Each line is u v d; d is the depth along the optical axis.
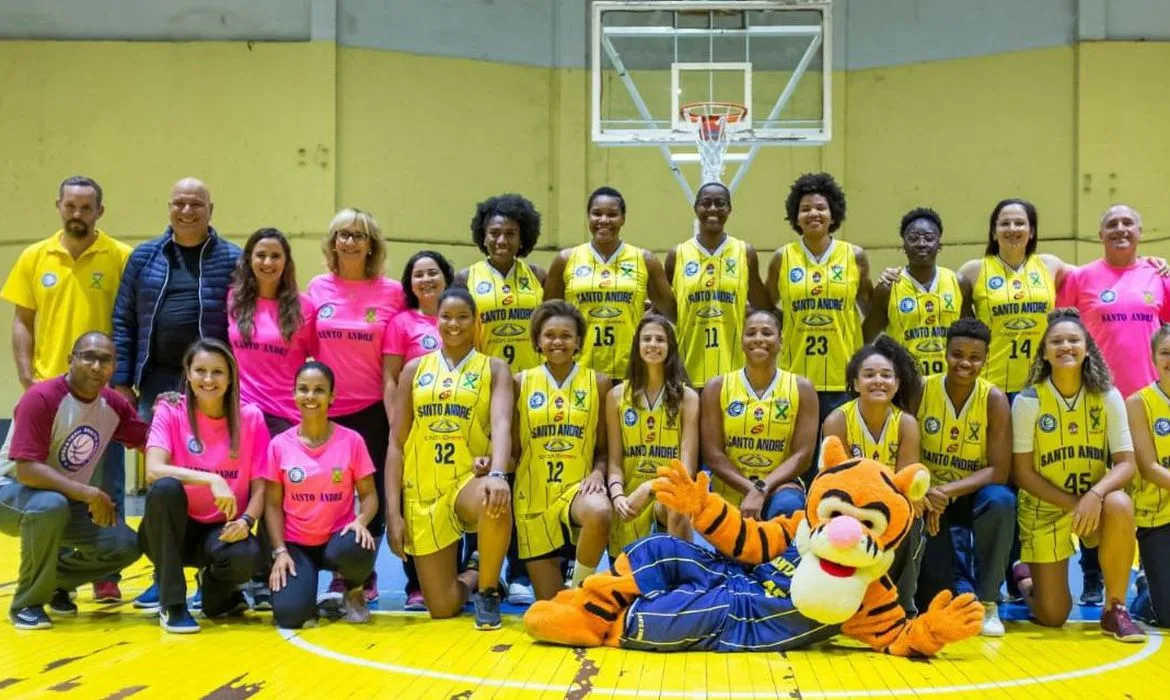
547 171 11.42
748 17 10.44
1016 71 10.92
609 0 10.34
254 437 4.47
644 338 4.49
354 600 4.43
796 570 3.82
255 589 4.72
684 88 11.22
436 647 3.91
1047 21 10.84
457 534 4.46
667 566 3.97
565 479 4.51
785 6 10.16
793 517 4.10
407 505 4.52
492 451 4.34
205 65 10.85
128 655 3.78
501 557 4.23
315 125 10.84
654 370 4.54
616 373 5.30
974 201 11.05
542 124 11.42
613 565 4.16
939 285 5.50
